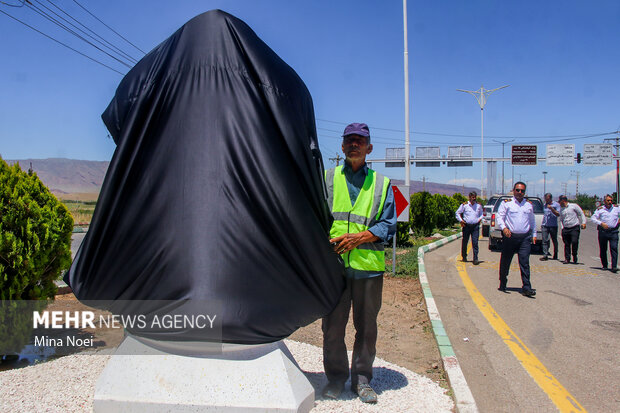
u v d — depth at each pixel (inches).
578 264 528.1
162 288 109.0
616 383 176.1
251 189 115.0
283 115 120.5
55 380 146.5
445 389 159.0
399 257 513.0
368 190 142.5
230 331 108.4
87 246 115.8
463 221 514.9
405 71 628.1
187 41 124.1
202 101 118.2
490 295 340.2
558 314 284.8
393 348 210.2
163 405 112.7
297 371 125.7
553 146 1744.6
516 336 236.7
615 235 469.1
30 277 177.6
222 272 109.2
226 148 115.6
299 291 119.7
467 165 1726.1
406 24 626.8
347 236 133.3
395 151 1785.2
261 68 122.4
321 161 130.5
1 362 172.9
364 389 138.0
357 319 141.4
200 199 112.7
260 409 112.9
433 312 266.5
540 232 633.0
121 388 116.1
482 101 1555.1
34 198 183.9
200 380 114.7
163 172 115.1
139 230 113.3
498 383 174.6
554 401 159.0
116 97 125.9
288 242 117.6
